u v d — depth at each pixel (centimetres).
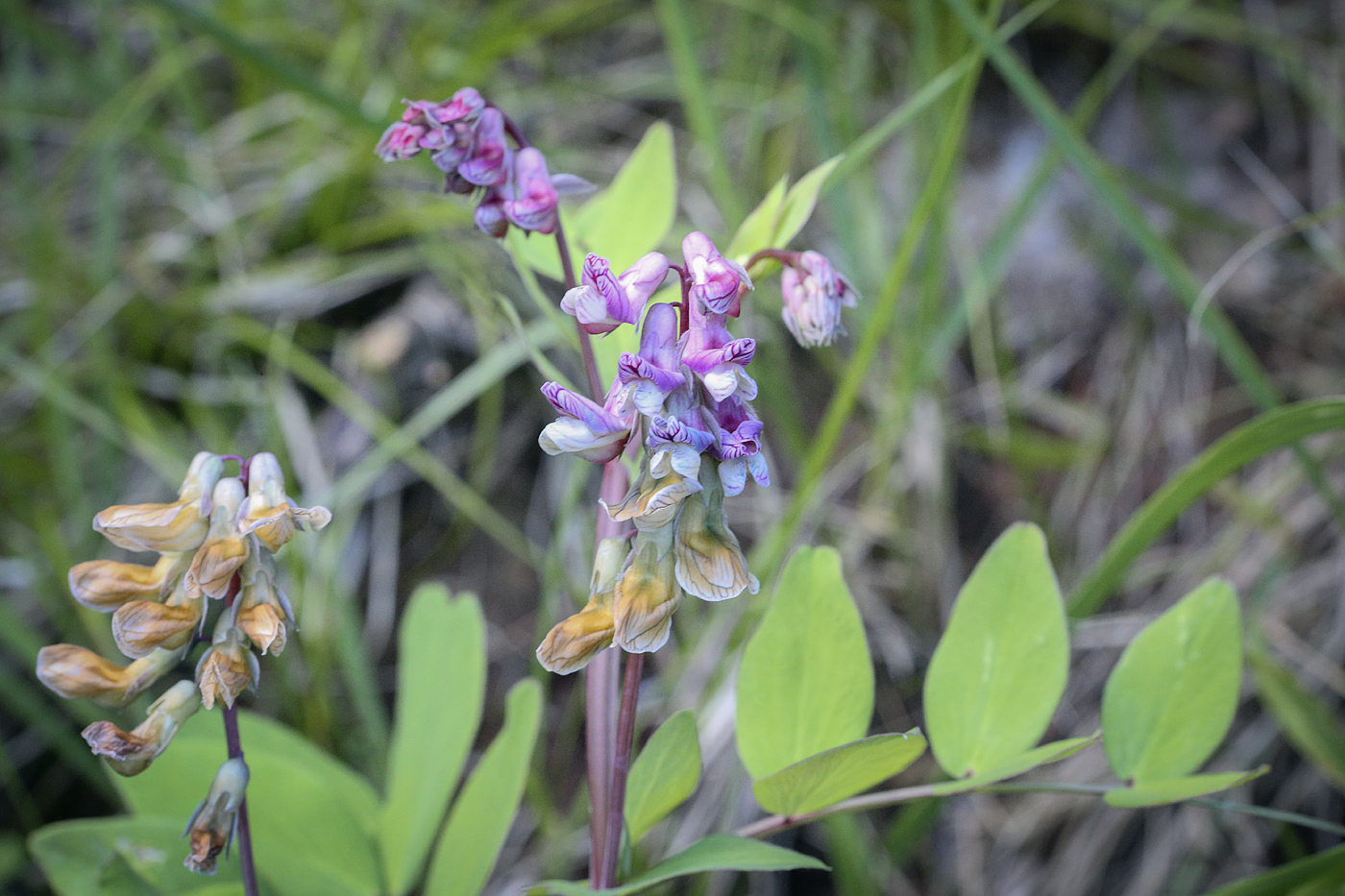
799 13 37
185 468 33
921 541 34
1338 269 33
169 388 35
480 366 31
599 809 23
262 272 36
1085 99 35
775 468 35
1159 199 37
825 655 22
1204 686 23
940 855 32
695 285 19
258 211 37
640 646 19
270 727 25
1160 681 23
